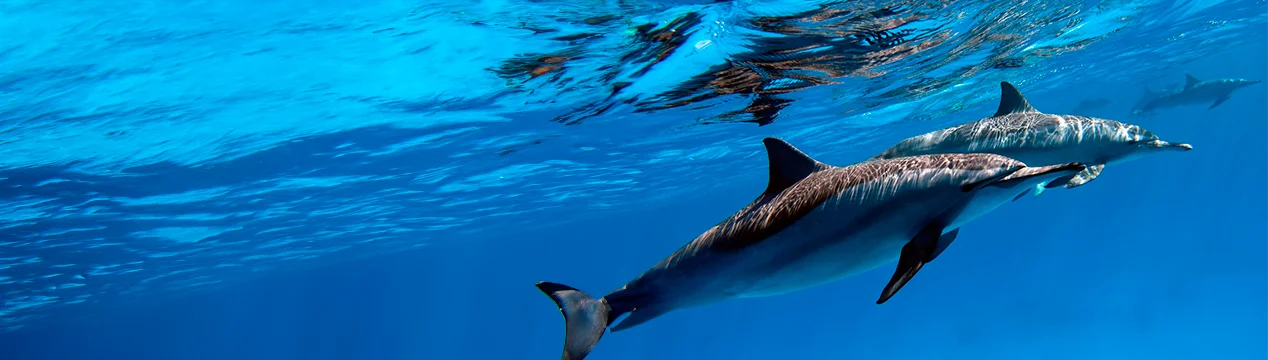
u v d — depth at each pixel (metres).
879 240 3.88
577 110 11.93
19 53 6.06
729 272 4.37
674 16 7.26
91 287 28.19
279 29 6.43
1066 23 12.39
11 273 20.48
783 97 13.63
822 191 4.07
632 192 31.92
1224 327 41.72
